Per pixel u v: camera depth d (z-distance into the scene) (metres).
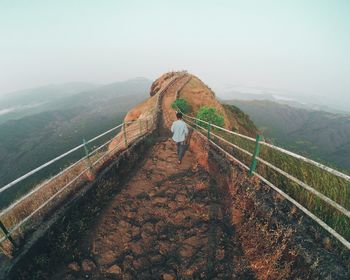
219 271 3.25
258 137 4.44
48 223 3.67
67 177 5.94
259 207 3.88
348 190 3.78
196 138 8.70
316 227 3.17
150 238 3.99
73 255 3.53
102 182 5.23
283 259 3.07
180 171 6.72
